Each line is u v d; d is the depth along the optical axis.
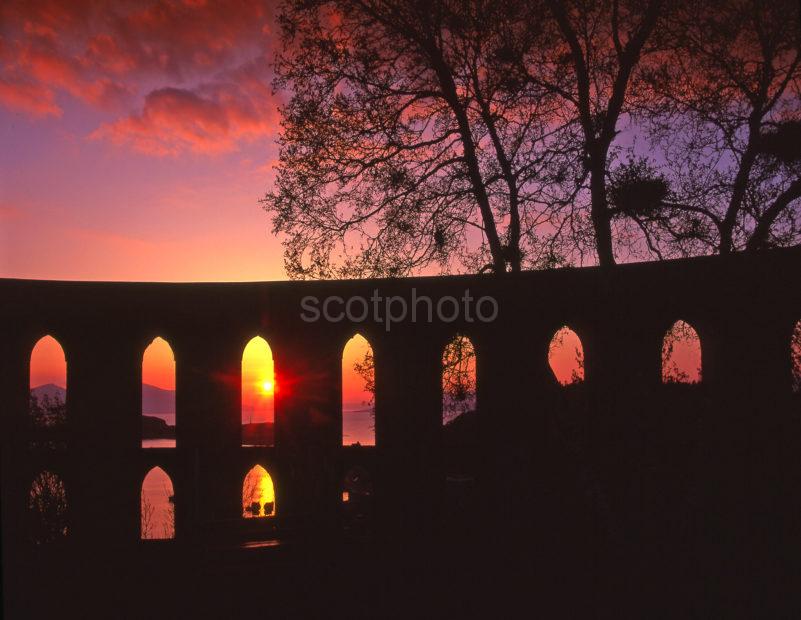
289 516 11.20
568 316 11.77
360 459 11.49
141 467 11.06
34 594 9.16
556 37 12.14
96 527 11.05
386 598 9.22
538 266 12.05
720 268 10.60
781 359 10.16
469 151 12.40
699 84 11.93
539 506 10.92
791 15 10.87
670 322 11.17
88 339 12.28
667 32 11.82
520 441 11.69
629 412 10.54
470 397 12.62
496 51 11.98
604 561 9.74
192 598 9.21
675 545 9.65
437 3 11.92
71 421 12.07
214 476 12.30
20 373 11.94
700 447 10.16
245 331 12.69
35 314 11.89
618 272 11.30
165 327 12.52
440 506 11.86
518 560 10.08
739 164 11.34
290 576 9.68
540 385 11.66
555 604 8.91
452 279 12.27
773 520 9.73
